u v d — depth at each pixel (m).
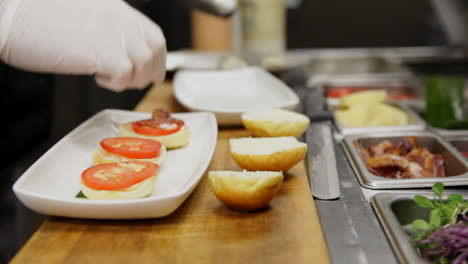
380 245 0.78
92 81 2.89
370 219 0.87
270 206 0.90
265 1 2.84
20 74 2.15
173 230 0.83
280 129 1.17
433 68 2.81
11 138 2.16
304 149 1.00
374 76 2.31
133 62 1.19
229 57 2.19
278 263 0.72
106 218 0.85
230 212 0.89
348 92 2.13
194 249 0.77
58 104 2.80
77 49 1.17
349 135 1.33
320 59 2.86
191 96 1.74
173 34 3.58
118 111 1.31
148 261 0.74
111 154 1.04
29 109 2.24
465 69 2.78
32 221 2.22
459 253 0.79
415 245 0.83
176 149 1.18
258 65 2.36
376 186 1.00
